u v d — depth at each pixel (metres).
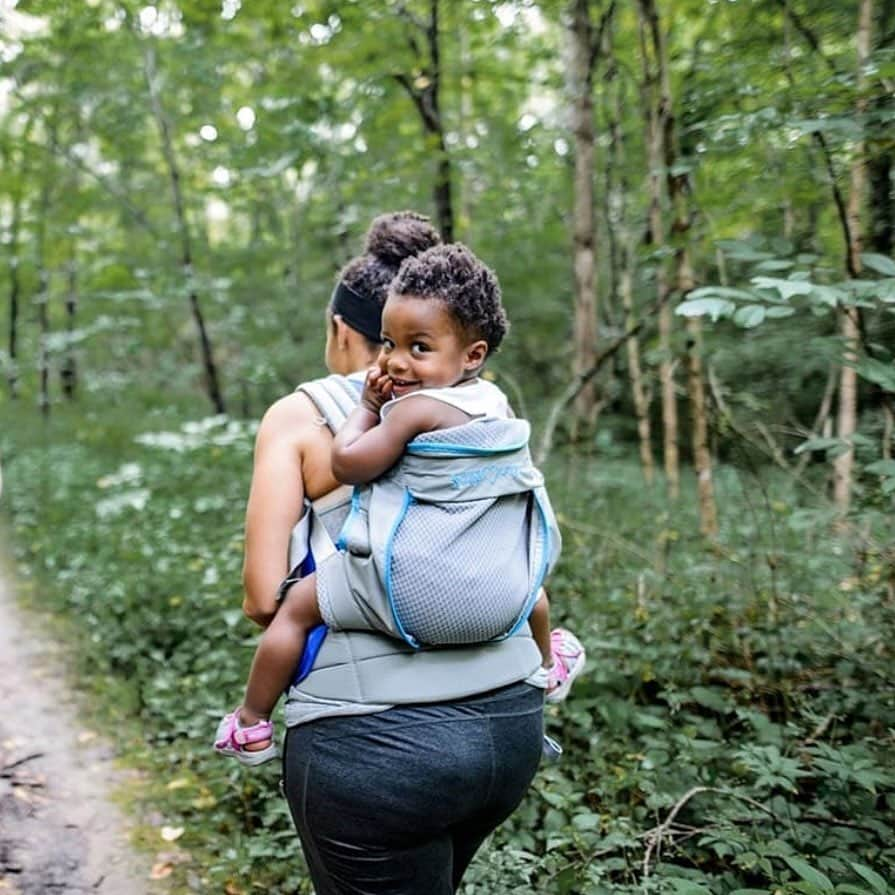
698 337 4.07
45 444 9.86
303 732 1.44
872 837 2.36
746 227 4.44
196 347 13.18
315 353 9.97
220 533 5.38
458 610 1.35
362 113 7.22
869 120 2.59
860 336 2.77
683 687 3.22
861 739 2.78
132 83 9.90
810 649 3.26
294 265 10.99
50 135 10.61
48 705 3.96
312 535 1.53
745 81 3.57
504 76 6.99
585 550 4.24
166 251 10.69
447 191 6.20
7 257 12.66
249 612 1.54
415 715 1.38
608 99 6.79
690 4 4.71
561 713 3.15
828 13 3.75
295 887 2.59
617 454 7.92
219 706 3.57
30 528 6.82
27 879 2.70
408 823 1.39
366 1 5.66
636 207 7.04
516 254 9.89
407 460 1.40
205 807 3.11
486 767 1.41
